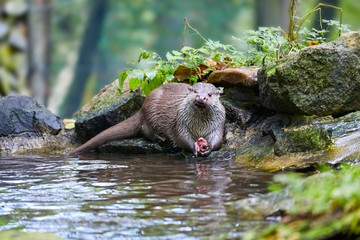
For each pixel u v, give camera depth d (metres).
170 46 34.91
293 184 6.64
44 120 12.97
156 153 11.62
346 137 9.12
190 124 11.15
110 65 34.09
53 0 33.19
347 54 9.98
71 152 12.01
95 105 13.00
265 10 31.11
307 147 9.34
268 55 12.07
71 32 33.72
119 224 6.55
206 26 35.59
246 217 6.55
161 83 12.67
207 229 6.27
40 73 26.73
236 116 11.38
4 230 6.42
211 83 11.99
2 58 25.23
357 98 10.02
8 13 25.62
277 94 10.22
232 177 8.85
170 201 7.45
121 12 35.97
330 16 18.53
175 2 35.97
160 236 6.14
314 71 10.02
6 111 12.92
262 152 10.19
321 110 10.08
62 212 7.06
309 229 5.63
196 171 9.46
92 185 8.52
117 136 12.07
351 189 5.58
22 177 9.26
